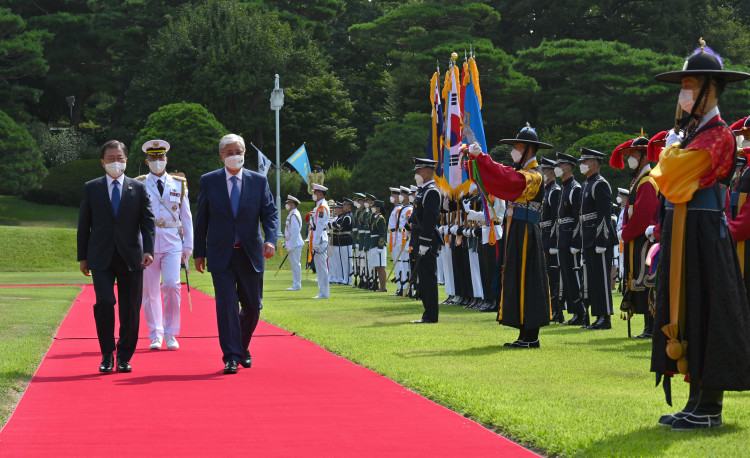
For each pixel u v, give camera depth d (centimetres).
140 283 831
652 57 4797
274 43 5284
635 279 1035
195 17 5338
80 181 5162
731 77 562
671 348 550
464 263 1570
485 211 1194
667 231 568
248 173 858
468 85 1558
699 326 552
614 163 1064
